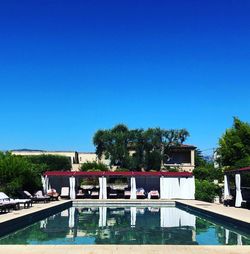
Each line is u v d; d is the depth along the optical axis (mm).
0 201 23828
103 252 11727
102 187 38531
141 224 21500
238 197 27766
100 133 62750
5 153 38062
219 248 12406
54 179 41094
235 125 45250
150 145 61594
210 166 52281
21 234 17297
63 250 11969
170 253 11672
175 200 36031
